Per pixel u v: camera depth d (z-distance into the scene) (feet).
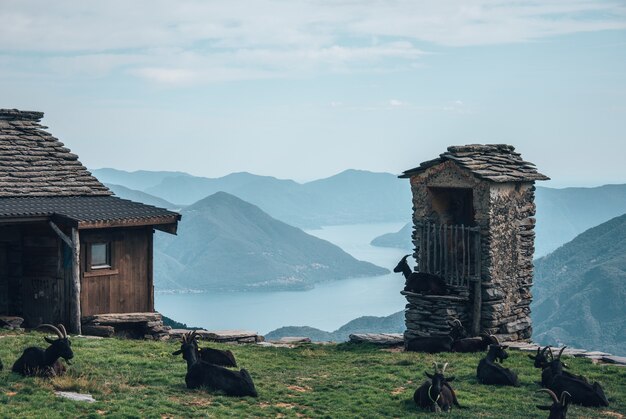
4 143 104.27
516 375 68.18
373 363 78.59
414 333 92.17
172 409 54.19
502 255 93.09
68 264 90.38
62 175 104.12
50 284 91.09
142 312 96.68
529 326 96.32
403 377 70.74
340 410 57.82
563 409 54.95
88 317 89.71
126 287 95.91
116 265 94.79
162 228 98.58
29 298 92.22
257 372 71.26
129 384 60.75
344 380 69.15
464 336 86.17
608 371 75.36
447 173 94.94
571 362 79.56
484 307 91.81
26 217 86.74
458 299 90.43
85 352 71.46
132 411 52.42
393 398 62.23
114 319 90.74
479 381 68.54
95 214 91.30
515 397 63.16
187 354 65.16
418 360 78.74
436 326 91.04
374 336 95.71
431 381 59.98
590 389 61.87
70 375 60.49
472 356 81.00
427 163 95.96
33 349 59.98
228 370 60.64
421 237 96.89
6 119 108.58
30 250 92.07
